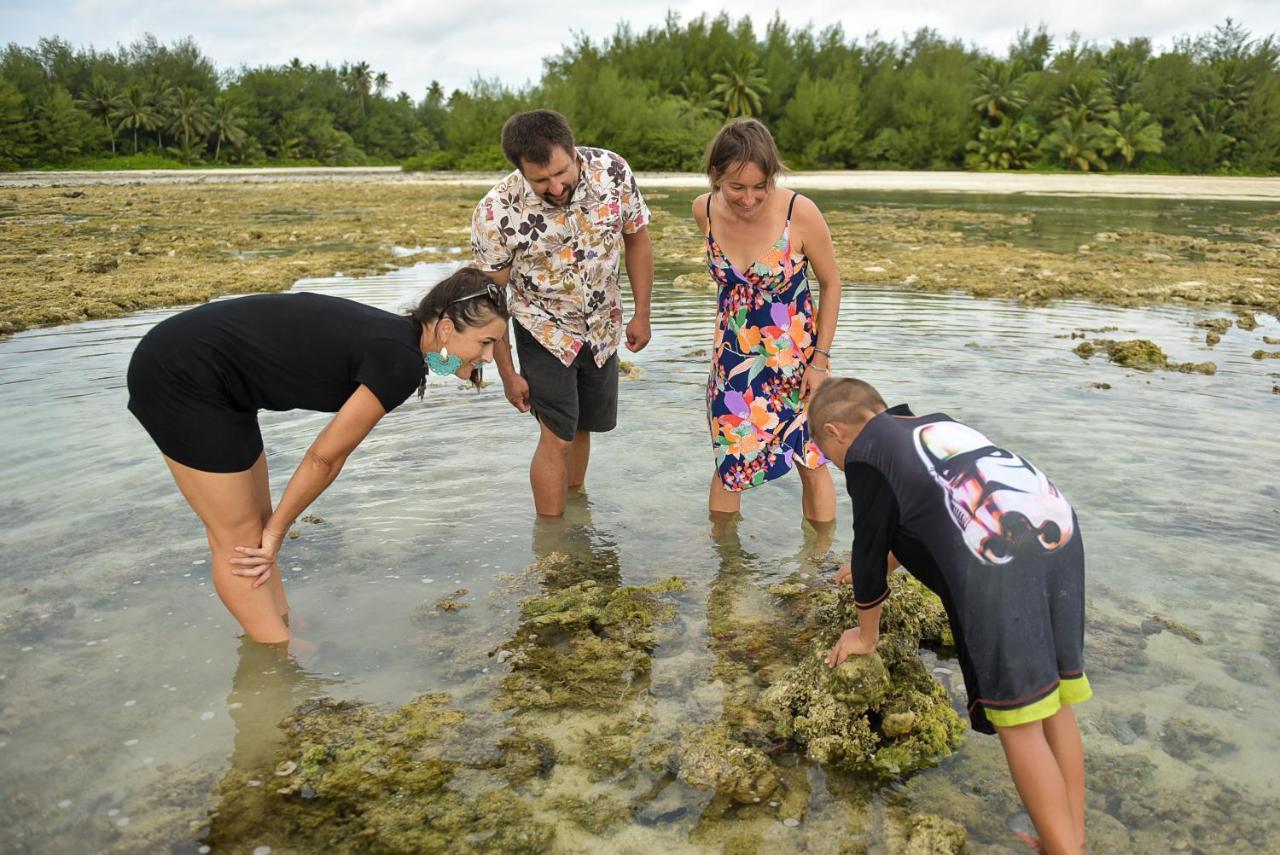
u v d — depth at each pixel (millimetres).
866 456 2699
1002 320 8969
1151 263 13359
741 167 3840
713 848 2518
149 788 2734
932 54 66375
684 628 3672
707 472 5211
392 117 101250
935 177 51094
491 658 3445
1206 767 2809
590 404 4715
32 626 3580
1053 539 2447
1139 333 8414
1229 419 5793
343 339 3195
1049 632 2430
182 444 3182
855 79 64812
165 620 3652
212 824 2600
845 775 2838
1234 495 4660
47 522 4426
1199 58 71125
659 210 23906
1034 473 2551
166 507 4609
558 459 4531
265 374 3211
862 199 30844
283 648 3482
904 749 2912
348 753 2898
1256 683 3213
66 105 68625
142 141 78000
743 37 64562
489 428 5863
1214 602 3717
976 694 2494
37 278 11469
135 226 19344
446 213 22672
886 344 7793
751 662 3438
